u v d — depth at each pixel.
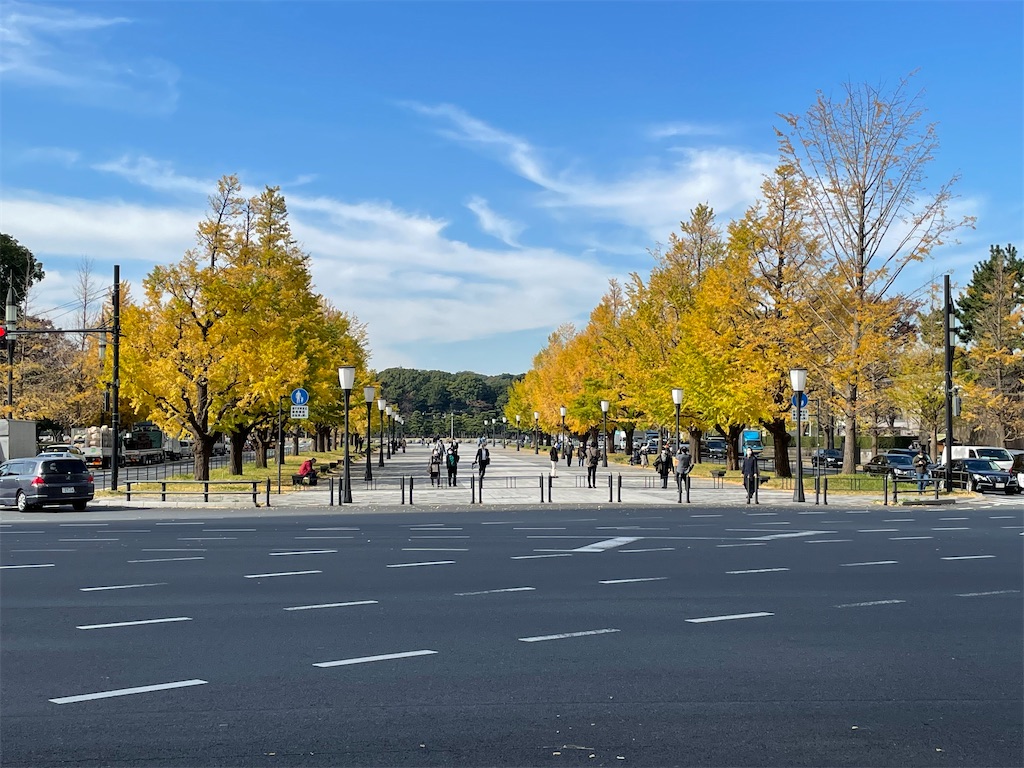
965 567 15.73
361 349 72.50
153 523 24.91
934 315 66.81
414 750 6.45
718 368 45.56
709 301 45.00
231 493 36.03
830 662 9.00
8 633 10.30
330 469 56.34
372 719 7.16
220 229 38.66
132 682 8.24
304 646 9.66
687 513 28.70
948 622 10.95
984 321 68.62
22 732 6.84
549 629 10.52
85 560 16.56
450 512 29.19
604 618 11.16
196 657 9.17
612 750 6.45
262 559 16.72
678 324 54.25
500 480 47.06
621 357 66.56
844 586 13.61
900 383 53.94
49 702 7.62
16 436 47.38
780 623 10.87
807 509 30.73
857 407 39.44
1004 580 14.22
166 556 17.16
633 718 7.18
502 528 23.05
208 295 37.00
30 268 78.94
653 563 16.16
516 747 6.51
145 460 74.06
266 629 10.50
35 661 9.01
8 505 30.88
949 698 7.76
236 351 36.28
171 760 6.25
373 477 51.28
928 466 45.00
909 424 97.88
